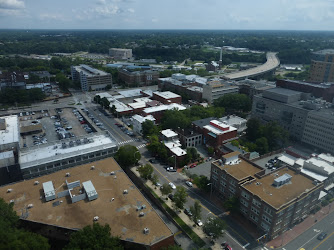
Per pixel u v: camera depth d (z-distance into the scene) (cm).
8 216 7844
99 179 10662
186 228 10231
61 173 11056
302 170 12375
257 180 10719
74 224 8238
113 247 7056
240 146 16000
